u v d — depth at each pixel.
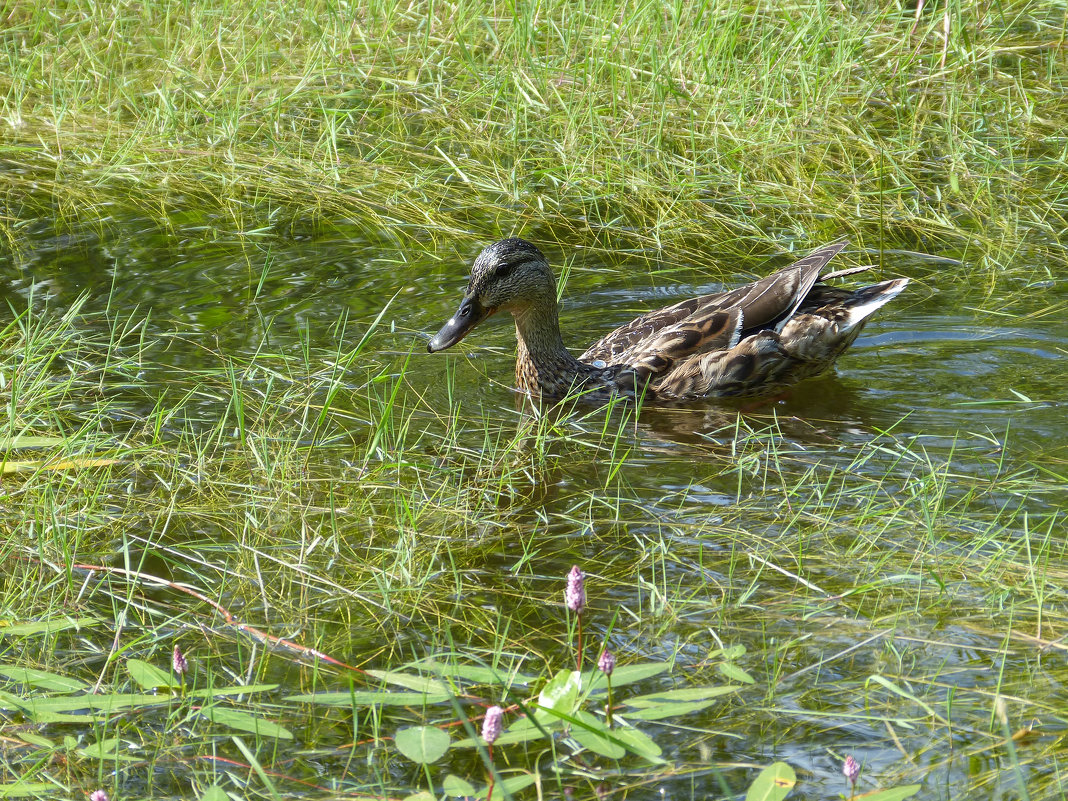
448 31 19.20
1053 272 13.60
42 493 9.62
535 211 15.36
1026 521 8.45
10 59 18.41
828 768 6.42
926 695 6.96
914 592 8.00
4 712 7.11
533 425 11.14
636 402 11.92
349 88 18.22
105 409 10.91
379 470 9.97
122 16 20.17
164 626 7.96
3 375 11.12
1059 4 19.47
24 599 8.30
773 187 15.52
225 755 6.71
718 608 7.93
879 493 9.37
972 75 18.02
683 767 6.49
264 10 19.69
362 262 14.26
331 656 7.59
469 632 7.80
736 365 11.86
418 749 6.33
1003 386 11.36
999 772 6.30
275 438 10.41
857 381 11.73
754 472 9.92
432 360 12.30
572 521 9.20
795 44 17.92
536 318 11.75
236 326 12.66
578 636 7.23
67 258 14.27
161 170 16.23
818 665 7.28
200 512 9.41
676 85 17.53
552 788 6.36
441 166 16.36
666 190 15.59
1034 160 16.05
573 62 18.00
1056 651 7.30
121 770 6.60
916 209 14.98
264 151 16.62
